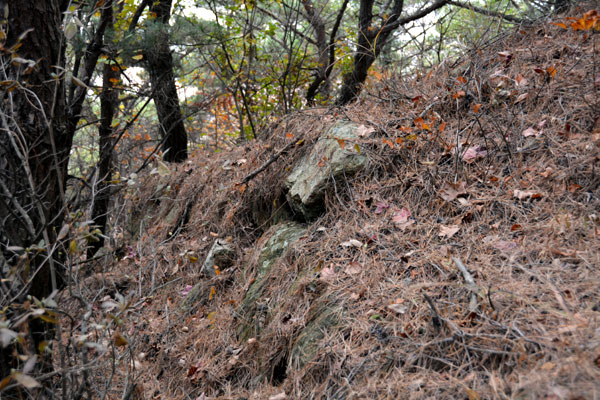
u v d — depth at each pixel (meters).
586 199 2.60
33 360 1.66
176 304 4.05
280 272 3.30
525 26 4.35
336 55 8.74
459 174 3.15
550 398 1.55
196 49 7.72
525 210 2.73
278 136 4.59
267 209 4.30
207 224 4.77
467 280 2.30
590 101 3.13
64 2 2.82
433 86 4.13
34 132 2.34
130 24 6.17
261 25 8.63
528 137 3.18
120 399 2.77
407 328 2.25
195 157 6.29
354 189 3.46
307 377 2.40
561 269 2.22
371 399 2.02
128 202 6.17
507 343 1.90
